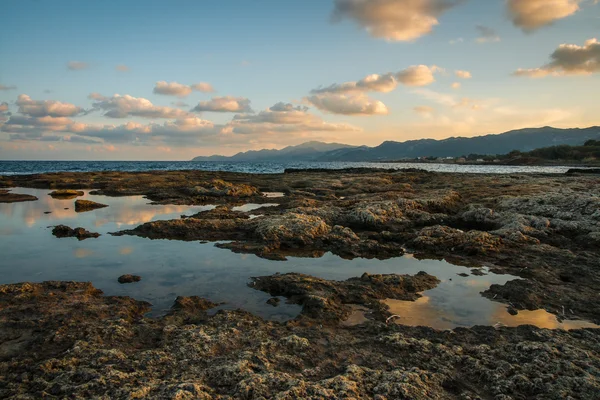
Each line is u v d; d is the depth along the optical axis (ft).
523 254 47.21
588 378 20.33
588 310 31.55
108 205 92.84
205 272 41.91
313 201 87.92
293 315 31.04
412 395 19.17
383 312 31.35
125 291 36.11
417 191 99.81
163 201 99.25
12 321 27.71
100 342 24.57
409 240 54.85
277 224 57.31
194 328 26.53
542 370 21.42
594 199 62.59
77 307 30.68
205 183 122.31
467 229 62.44
